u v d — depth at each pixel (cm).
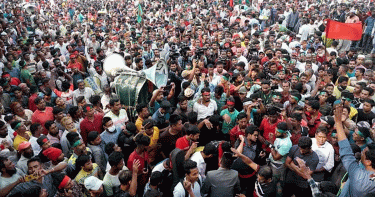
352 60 868
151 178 395
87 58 1066
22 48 1128
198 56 935
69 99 734
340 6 1955
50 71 911
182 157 439
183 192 391
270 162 492
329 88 705
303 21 1496
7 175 421
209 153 447
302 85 720
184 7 2406
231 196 395
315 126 587
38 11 2253
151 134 507
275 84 709
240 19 1759
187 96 621
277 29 1430
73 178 462
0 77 797
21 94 716
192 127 480
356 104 675
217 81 779
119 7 2756
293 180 462
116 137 552
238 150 468
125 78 654
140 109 566
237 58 970
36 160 418
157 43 1223
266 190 400
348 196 335
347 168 321
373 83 717
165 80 689
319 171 475
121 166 413
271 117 532
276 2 2225
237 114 593
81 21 2158
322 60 1005
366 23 1381
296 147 451
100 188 395
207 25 1592
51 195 436
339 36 867
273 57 877
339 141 332
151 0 2791
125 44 1275
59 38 1220
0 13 1563
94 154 495
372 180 299
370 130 498
